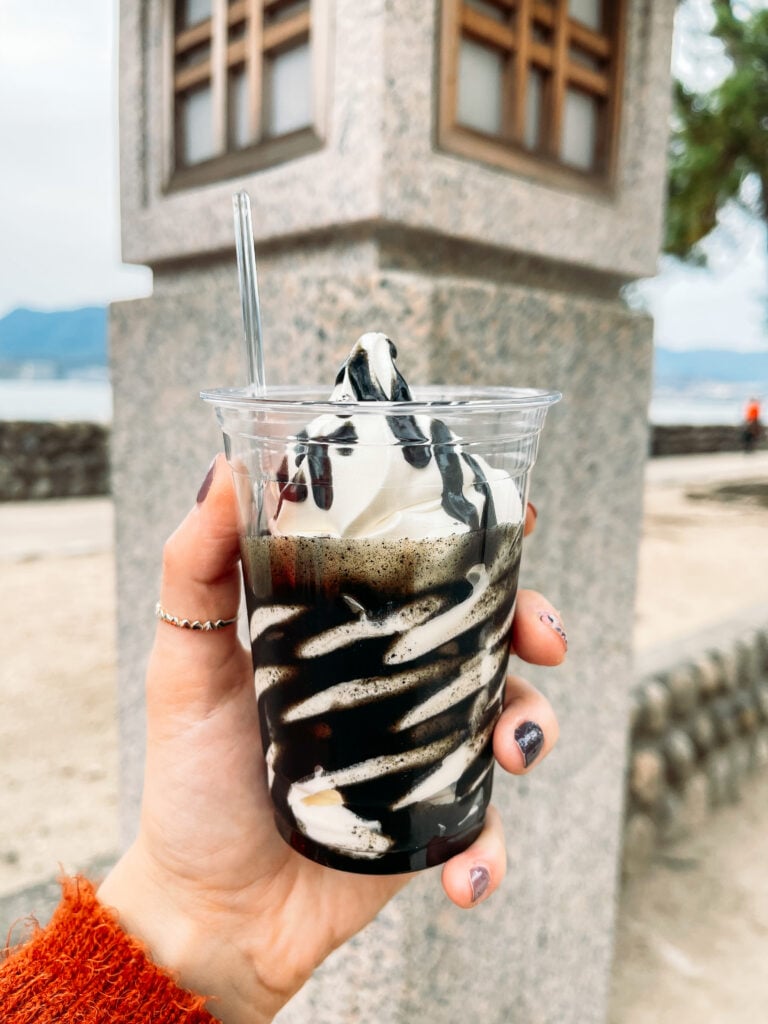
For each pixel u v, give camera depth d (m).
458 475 0.82
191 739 1.07
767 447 19.33
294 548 0.81
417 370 1.38
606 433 1.85
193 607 1.05
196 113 1.76
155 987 0.89
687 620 5.59
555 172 1.69
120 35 1.88
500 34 1.54
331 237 1.50
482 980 1.64
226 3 1.62
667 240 11.30
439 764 0.86
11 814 3.01
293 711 0.86
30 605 5.51
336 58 1.38
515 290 1.55
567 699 1.82
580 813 1.91
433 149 1.42
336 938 1.13
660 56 1.87
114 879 1.08
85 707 3.96
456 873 0.99
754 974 2.46
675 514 10.16
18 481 9.34
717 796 3.40
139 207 1.89
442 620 0.81
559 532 1.74
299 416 0.82
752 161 11.01
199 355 1.71
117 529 2.00
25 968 0.89
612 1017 2.27
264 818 1.10
